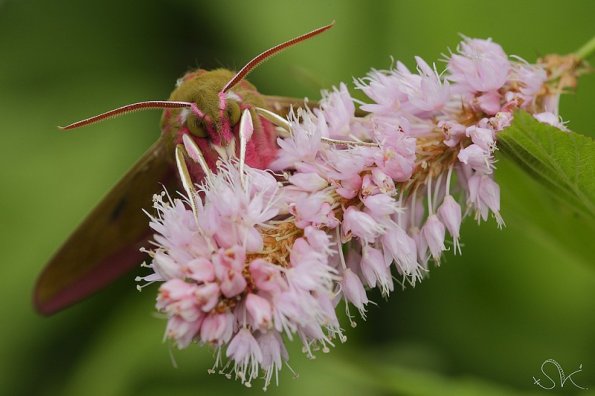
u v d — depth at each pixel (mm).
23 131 269
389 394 249
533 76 208
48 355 262
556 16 258
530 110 208
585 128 251
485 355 253
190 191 207
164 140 220
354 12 266
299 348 252
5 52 276
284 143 206
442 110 208
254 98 213
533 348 251
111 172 265
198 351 255
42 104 272
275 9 268
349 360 247
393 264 212
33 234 261
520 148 205
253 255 200
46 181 264
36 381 261
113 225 231
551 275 252
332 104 210
